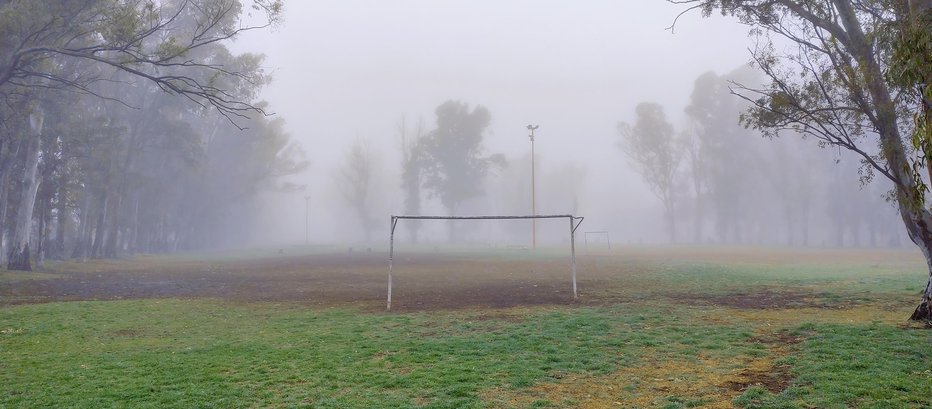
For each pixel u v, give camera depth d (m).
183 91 23.81
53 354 10.91
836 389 7.68
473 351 10.41
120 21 21.53
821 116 13.62
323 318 15.01
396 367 9.38
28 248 34.06
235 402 7.62
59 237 46.50
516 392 7.95
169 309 17.33
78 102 39.38
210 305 18.34
